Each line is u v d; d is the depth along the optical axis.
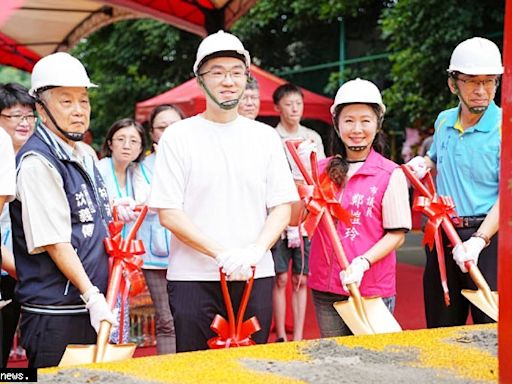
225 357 1.60
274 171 2.21
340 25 9.45
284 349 1.67
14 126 2.67
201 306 2.13
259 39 10.26
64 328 2.02
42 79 2.02
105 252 2.09
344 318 2.12
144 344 3.83
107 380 1.43
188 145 2.12
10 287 2.54
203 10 6.08
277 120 6.38
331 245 2.37
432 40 6.88
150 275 3.09
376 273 2.35
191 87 5.98
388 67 8.60
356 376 1.46
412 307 4.90
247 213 2.14
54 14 7.56
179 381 1.42
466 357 1.61
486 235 2.40
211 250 2.04
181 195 2.12
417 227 9.27
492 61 2.46
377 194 2.35
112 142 3.12
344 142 2.39
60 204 1.98
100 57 11.49
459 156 2.61
